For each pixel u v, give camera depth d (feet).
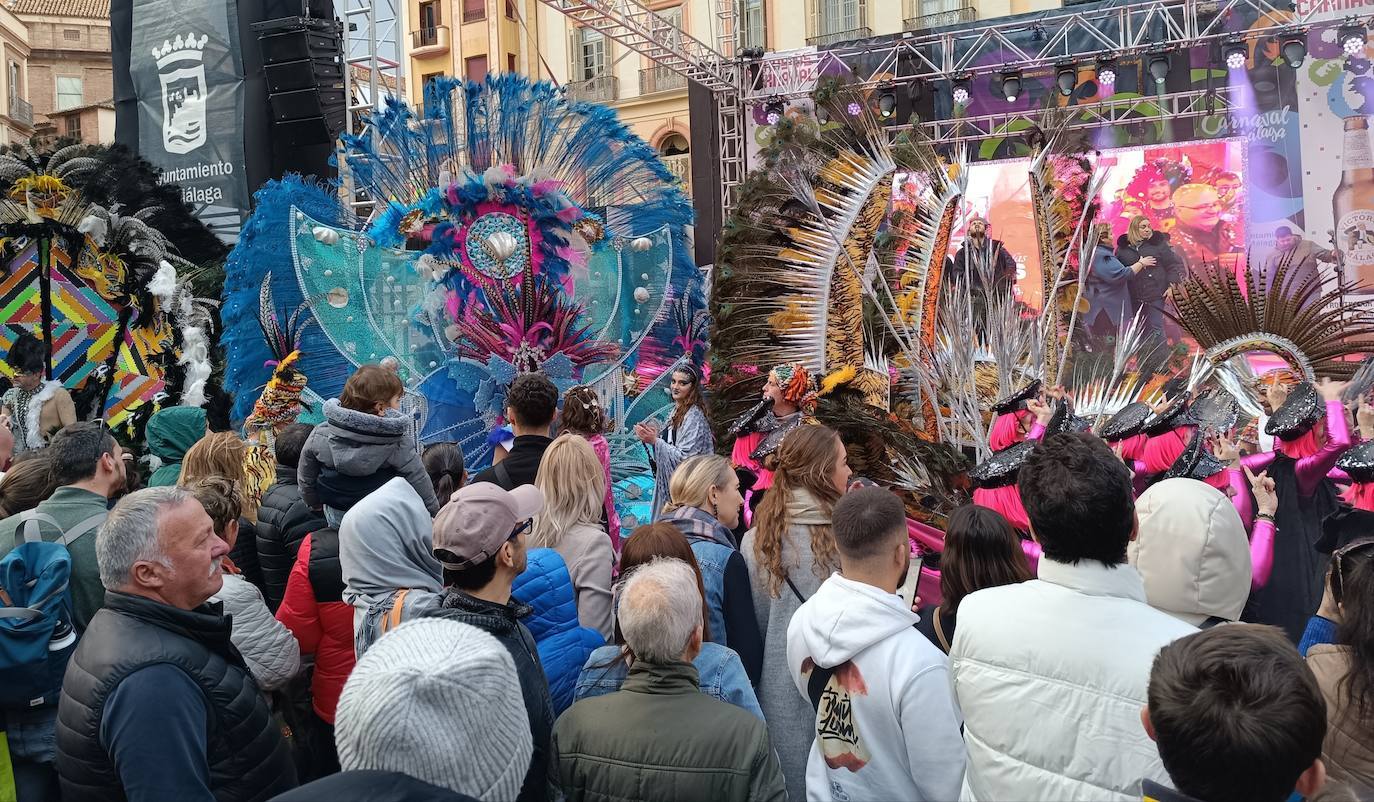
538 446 13.21
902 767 7.65
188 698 7.00
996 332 19.39
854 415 19.45
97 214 23.97
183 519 7.49
